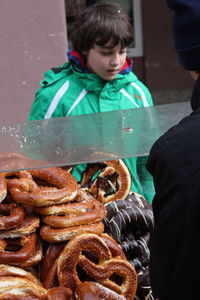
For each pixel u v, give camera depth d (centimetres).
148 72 751
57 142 215
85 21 291
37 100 306
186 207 146
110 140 215
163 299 157
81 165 240
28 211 204
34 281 191
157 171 155
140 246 222
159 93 758
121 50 293
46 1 472
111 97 304
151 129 224
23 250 194
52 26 479
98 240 199
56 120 249
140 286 213
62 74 308
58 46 484
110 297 192
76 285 195
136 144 208
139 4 729
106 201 235
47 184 214
